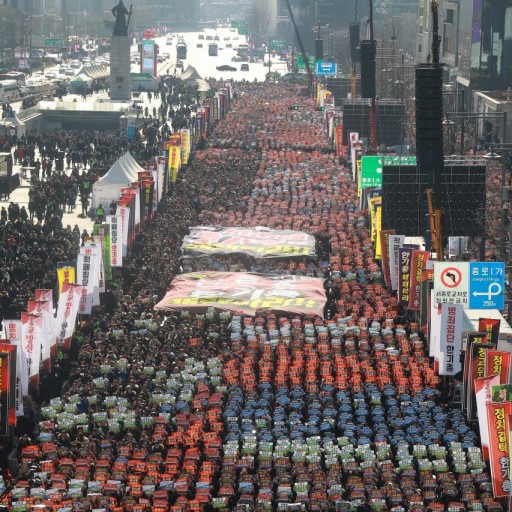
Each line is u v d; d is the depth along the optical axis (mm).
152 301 174750
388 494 112750
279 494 112688
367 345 153750
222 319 169625
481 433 116188
